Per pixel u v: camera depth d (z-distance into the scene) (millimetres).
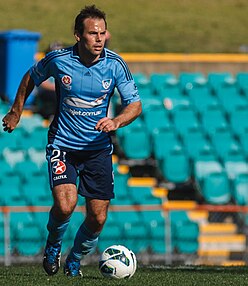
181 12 121875
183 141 70750
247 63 85750
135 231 57281
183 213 59281
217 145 71375
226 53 105062
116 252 26922
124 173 66938
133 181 66062
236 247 60812
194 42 108625
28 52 77375
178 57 84625
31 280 26203
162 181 68062
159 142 70000
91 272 31109
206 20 118375
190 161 68625
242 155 70250
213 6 125500
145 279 27047
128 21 115625
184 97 77500
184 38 109938
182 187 67250
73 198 24859
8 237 52906
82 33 24562
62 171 25188
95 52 24516
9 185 61594
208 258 59594
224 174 65688
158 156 68938
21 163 64312
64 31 108875
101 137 25625
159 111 73938
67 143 25453
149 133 70875
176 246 57656
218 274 30438
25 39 77250
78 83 25000
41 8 118438
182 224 57812
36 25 110625
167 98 77000
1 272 30906
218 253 60000
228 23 117625
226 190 65312
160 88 78000
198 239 57969
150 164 69750
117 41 106875
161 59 84062
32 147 67750
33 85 25875
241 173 66812
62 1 122062
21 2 120438
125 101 25391
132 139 69812
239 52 105500
